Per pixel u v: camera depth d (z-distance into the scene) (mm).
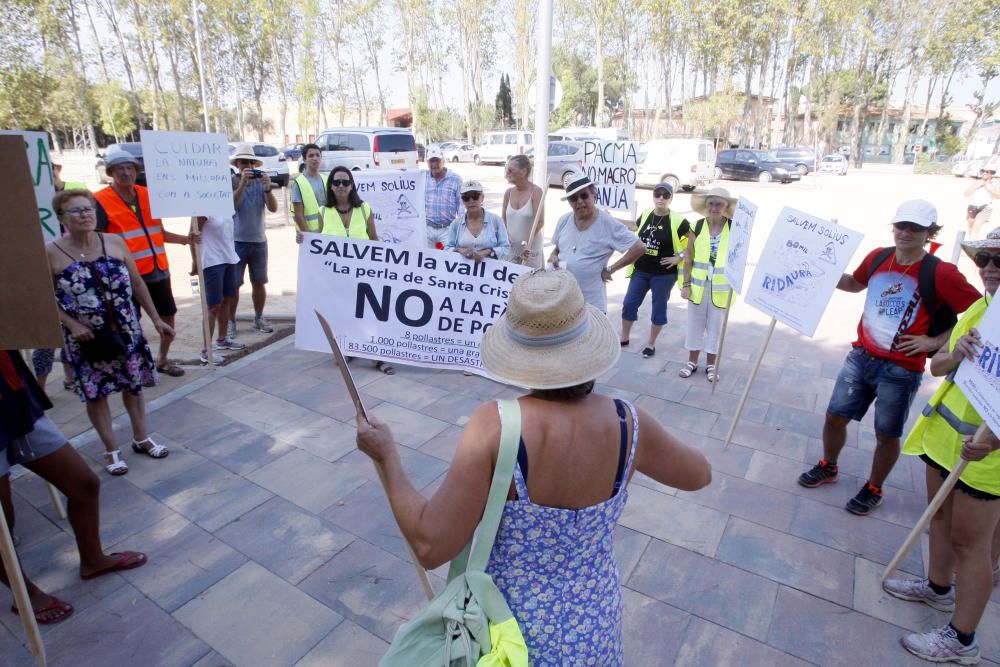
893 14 44281
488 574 1470
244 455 4316
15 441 2715
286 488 3924
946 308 3260
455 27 51406
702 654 2709
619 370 5977
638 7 42844
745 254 4609
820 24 41812
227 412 4973
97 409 3943
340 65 48125
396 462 1446
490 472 1374
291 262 10945
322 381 5617
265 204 6707
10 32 27312
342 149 20609
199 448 4402
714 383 5406
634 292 6316
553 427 1389
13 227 2084
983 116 46250
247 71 41875
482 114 57875
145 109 41344
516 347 1434
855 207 18984
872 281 3502
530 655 1449
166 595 3018
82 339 3691
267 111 67875
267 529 3521
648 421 1531
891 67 47094
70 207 3541
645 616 2920
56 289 3627
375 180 6770
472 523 1355
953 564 2875
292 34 41000
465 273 5414
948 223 15672
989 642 2779
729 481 4066
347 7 46125
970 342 2490
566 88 55562
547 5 6633
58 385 5637
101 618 2869
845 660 2682
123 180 5129
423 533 1327
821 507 3791
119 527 3514
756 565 3271
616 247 4992
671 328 7375
